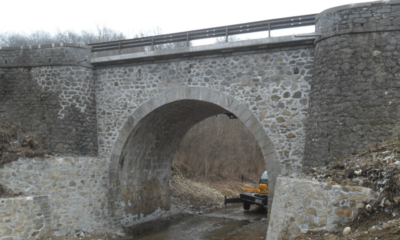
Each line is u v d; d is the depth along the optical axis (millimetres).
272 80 9844
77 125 12094
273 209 7410
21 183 10617
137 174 13547
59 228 10906
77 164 11555
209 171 24922
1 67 12617
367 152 7184
